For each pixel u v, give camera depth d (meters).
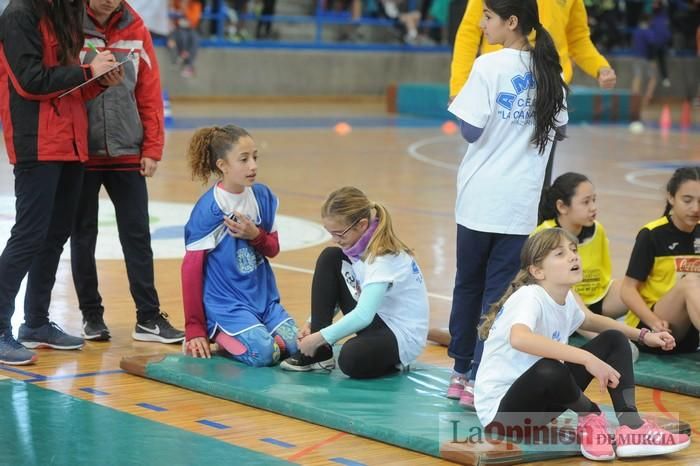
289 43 40.31
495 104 7.68
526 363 7.02
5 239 13.58
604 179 22.67
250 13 40.62
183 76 37.56
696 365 9.13
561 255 7.03
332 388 8.03
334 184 20.67
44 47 8.66
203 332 9.02
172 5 36.53
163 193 18.36
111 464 6.43
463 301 8.04
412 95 37.56
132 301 11.07
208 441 6.94
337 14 42.25
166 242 13.98
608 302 10.12
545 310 7.06
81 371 8.64
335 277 8.67
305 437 7.17
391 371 8.62
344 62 41.72
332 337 8.19
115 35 9.40
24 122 8.66
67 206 9.19
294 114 35.66
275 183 20.52
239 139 8.91
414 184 21.17
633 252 9.66
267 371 8.52
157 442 6.87
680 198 9.41
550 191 9.65
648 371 8.84
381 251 8.27
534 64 7.70
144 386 8.30
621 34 45.75
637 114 37.81
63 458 6.52
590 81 46.16
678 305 9.23
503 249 7.82
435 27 44.12
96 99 9.36
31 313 9.31
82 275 9.62
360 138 29.50
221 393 8.02
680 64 47.25
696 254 9.60
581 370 7.18
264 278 9.25
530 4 7.72
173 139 26.61
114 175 9.62
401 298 8.51
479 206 7.79
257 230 9.05
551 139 7.94
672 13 47.19
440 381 8.41
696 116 41.12
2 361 8.70
